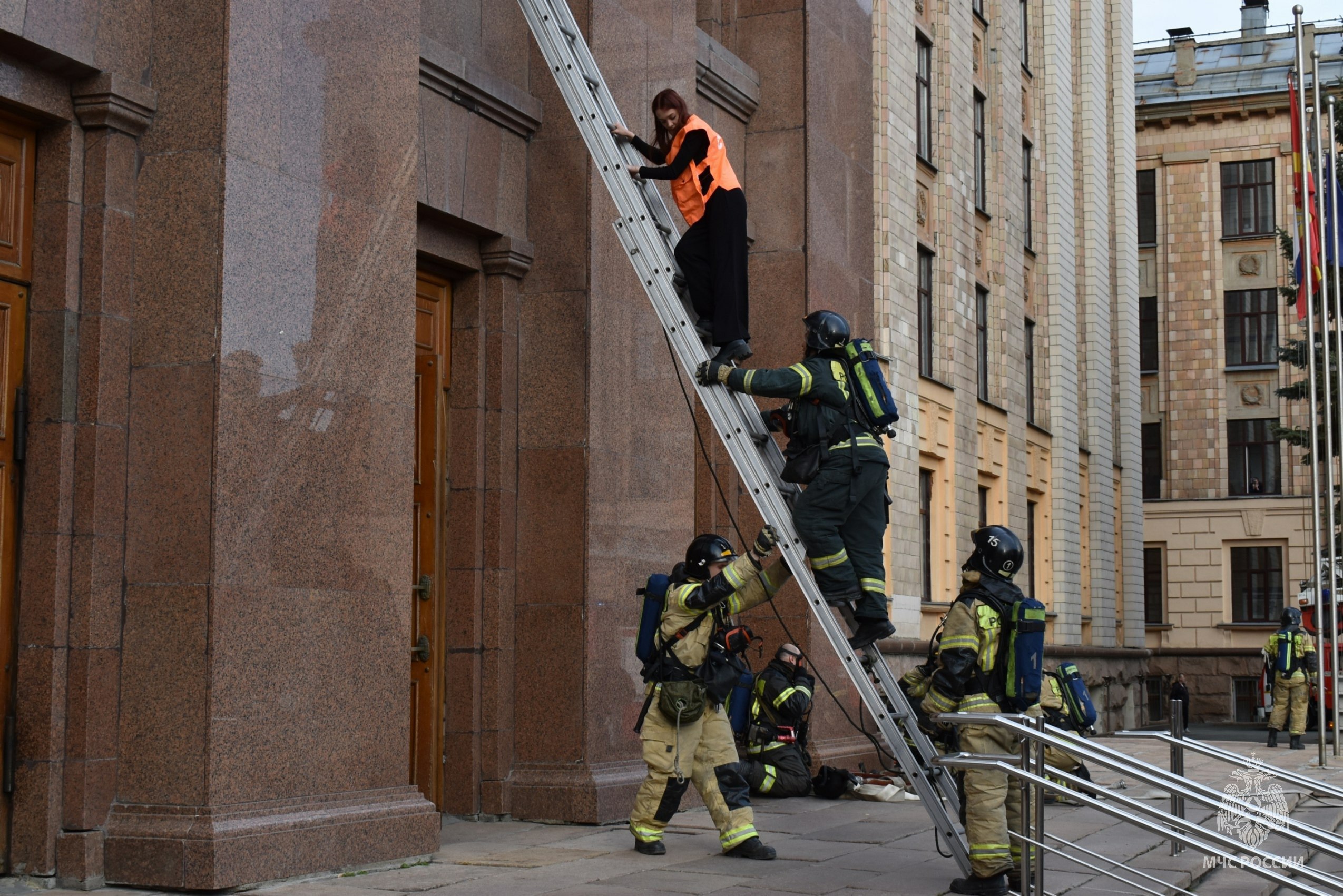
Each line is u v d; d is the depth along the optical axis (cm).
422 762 952
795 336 1315
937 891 723
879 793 1167
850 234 1418
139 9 707
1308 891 607
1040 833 669
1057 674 1166
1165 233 4200
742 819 830
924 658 1727
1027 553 2347
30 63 667
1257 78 4256
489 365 991
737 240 832
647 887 714
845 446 750
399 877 732
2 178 671
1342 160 2961
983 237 2245
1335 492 2900
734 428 799
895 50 1786
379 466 786
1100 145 2992
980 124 2283
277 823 692
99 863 662
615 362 1013
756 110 1352
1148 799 1202
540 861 800
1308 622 2709
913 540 1750
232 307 693
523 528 989
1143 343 4206
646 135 1063
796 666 1203
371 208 793
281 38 735
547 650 973
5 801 657
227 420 686
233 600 683
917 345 1812
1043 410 2583
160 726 674
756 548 788
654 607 831
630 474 1024
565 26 935
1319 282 1966
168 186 702
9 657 663
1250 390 4084
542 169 1009
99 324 683
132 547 688
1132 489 3162
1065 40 2750
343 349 765
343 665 751
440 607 966
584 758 956
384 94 809
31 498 672
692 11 1146
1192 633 4059
